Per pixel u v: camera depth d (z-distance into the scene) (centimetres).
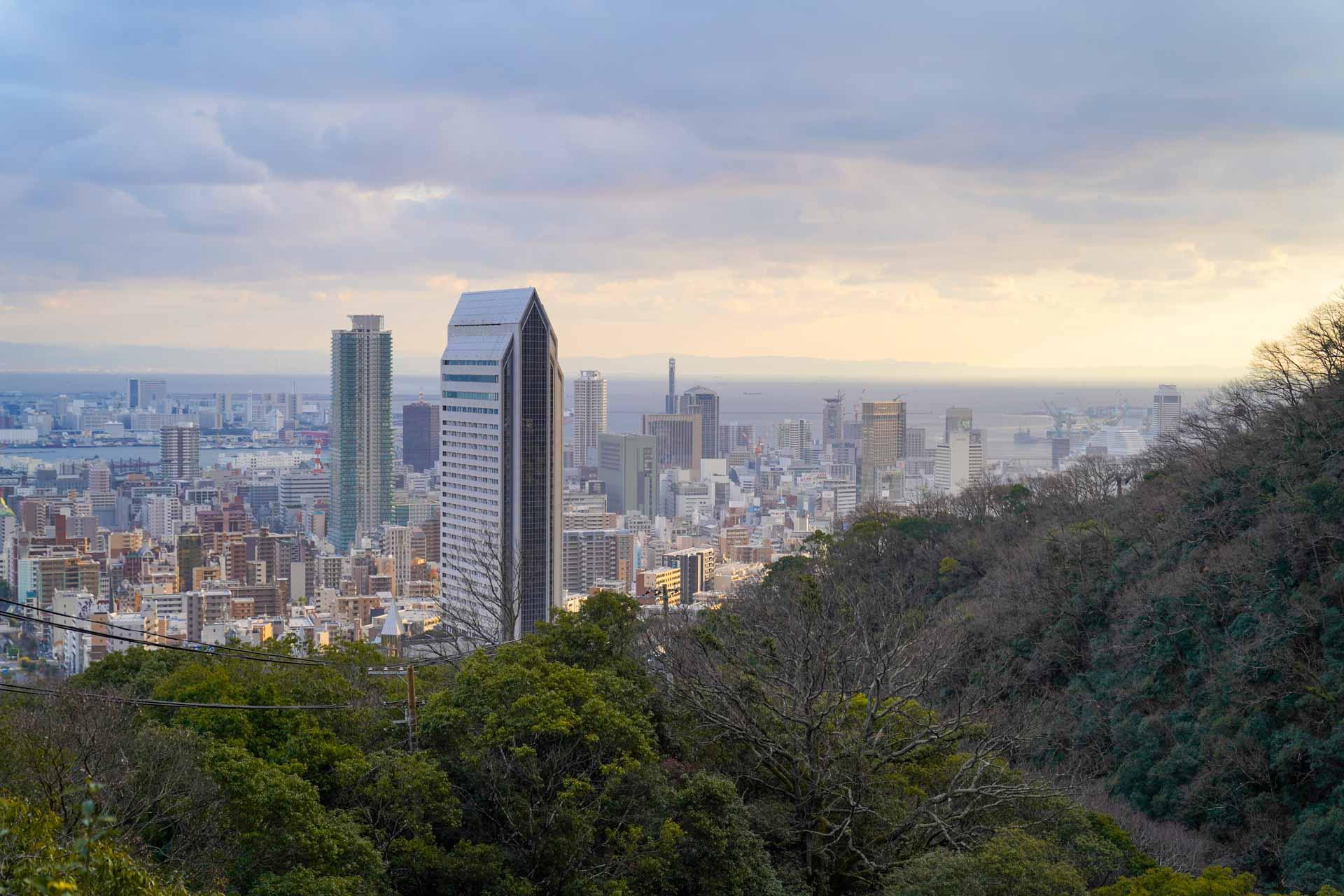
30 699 6356
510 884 4716
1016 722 7681
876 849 5591
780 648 6600
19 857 2462
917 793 5903
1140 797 8188
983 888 4731
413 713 5681
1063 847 5894
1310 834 7019
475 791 5212
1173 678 9044
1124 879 5406
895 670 6406
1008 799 5788
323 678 5878
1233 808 7638
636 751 5312
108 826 2847
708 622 7875
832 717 5931
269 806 4319
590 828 4875
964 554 13012
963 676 9794
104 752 4481
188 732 4872
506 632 7625
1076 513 13050
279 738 5319
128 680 7181
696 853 5025
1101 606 10300
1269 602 8700
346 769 4962
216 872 4244
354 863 4388
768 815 5675
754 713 5950
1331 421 9775
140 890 2605
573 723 5156
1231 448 10875
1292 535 8875
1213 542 9888
